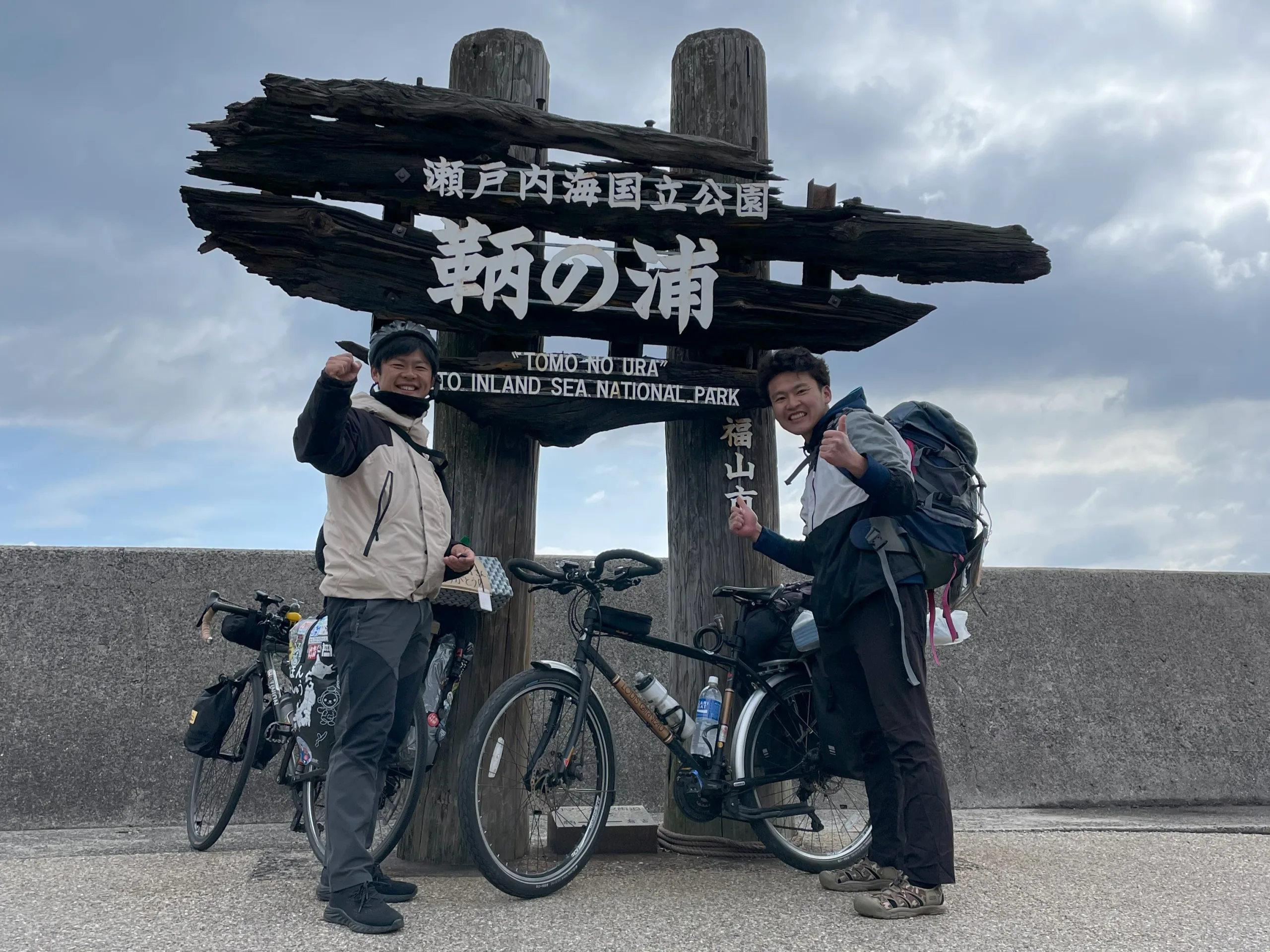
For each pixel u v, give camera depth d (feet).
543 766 10.94
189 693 14.80
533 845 12.21
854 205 13.46
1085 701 17.17
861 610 10.05
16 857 12.10
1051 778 16.70
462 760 10.14
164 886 10.44
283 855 12.24
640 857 12.53
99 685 14.49
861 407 10.41
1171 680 17.56
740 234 13.17
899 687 9.80
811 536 10.50
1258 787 17.29
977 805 16.37
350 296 12.11
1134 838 13.67
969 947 8.48
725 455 13.61
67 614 14.58
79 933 8.60
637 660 16.06
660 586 16.35
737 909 9.73
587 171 12.76
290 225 11.66
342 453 9.25
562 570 11.32
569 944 8.45
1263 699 17.80
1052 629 17.40
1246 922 9.27
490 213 12.57
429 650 10.50
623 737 15.78
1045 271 13.96
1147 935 8.83
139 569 14.97
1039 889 10.61
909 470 9.69
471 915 9.40
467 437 12.95
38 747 14.12
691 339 13.25
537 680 10.82
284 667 12.93
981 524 10.59
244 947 8.25
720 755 11.75
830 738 11.45
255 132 11.81
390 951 8.21
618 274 12.75
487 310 12.34
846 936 8.77
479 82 13.23
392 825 10.82
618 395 12.71
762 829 11.73
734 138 13.99
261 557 15.43
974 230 13.80
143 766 14.42
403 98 12.05
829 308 13.34
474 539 12.76
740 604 12.90
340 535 9.57
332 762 9.35
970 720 16.74
